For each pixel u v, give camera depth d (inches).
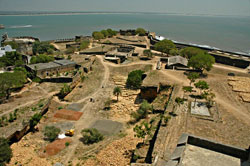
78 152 1609.3
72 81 2891.2
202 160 747.4
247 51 5595.5
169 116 1775.3
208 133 1537.9
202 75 2942.9
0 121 1921.8
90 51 4628.4
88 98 2625.5
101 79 3196.4
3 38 6953.7
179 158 741.9
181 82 2640.3
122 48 4785.9
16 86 2657.5
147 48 5260.8
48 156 1569.9
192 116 1781.5
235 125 1657.2
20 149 1664.6
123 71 3481.8
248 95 2204.7
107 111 2301.9
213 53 4025.6
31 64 3435.0
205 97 2021.4
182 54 4094.5
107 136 1834.4
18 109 2175.2
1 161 1444.4
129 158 1482.5
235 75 2977.4
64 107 2393.0
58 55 4503.0
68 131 1865.2
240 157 762.2
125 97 2605.8
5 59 3796.8
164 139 1465.3
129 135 1807.3
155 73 3011.8
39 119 2036.2
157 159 1261.1
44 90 2677.2
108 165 1425.9
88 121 2113.7
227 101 2090.3
